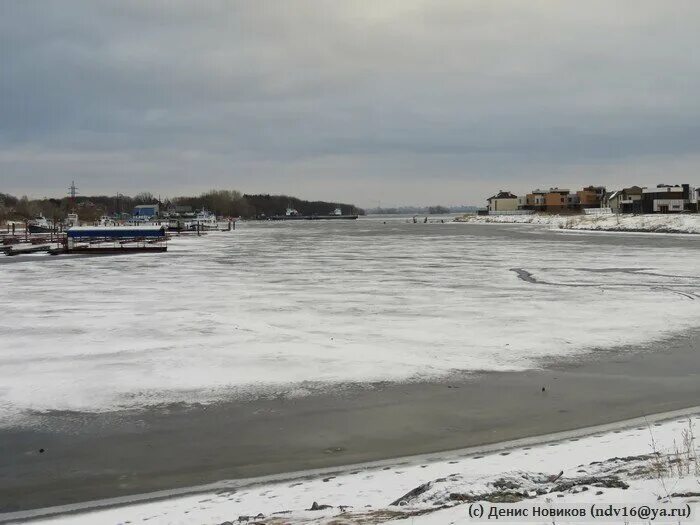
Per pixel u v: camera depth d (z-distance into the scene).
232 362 16.88
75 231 68.38
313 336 20.02
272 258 52.22
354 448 11.12
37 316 24.03
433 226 147.25
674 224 94.44
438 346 18.67
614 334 20.33
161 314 24.25
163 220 152.50
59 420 12.83
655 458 8.90
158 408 13.46
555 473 8.83
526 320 22.69
